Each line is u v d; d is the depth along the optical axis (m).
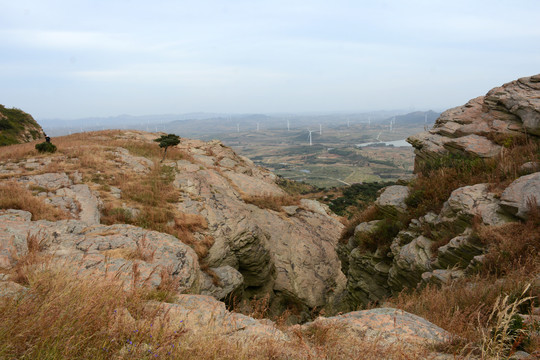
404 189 14.70
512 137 12.49
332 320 4.80
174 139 31.03
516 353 3.52
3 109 54.78
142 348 3.13
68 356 2.80
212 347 3.47
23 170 19.83
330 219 31.06
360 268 14.84
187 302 5.42
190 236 17.14
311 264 23.80
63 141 30.52
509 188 9.01
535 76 14.21
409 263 10.49
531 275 5.96
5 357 2.67
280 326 5.10
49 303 3.37
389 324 4.62
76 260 7.27
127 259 8.16
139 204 18.66
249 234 19.48
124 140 33.91
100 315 3.49
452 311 5.74
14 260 6.36
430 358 3.59
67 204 15.57
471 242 8.39
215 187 25.02
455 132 15.15
